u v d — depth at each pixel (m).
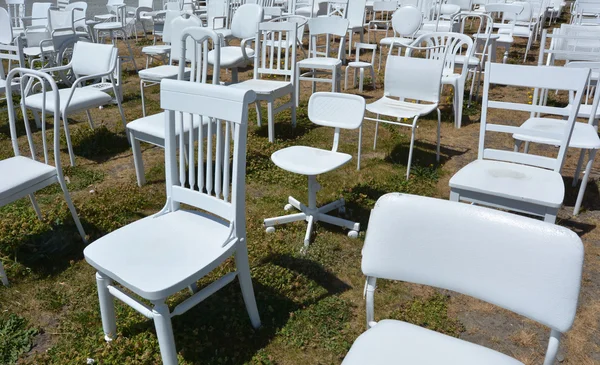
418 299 2.29
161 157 4.06
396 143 4.24
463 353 1.21
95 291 2.35
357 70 6.86
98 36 8.00
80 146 4.23
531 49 8.16
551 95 5.62
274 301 2.24
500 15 9.82
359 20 7.20
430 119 4.88
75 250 2.69
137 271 1.62
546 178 2.35
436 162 3.86
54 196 3.34
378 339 1.26
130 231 1.88
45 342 2.05
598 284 2.38
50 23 6.70
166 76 4.55
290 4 8.63
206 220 1.99
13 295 2.32
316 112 3.03
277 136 4.42
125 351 1.93
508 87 6.06
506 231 1.08
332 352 1.96
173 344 1.67
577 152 4.04
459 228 1.14
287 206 3.11
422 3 7.98
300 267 2.51
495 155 2.67
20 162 2.55
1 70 4.93
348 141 4.33
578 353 1.97
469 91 5.76
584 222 2.94
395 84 3.73
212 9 8.02
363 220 3.00
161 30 8.10
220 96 1.78
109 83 4.98
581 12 6.61
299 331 2.07
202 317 2.12
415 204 1.18
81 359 1.89
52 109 3.73
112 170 3.84
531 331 2.09
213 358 1.91
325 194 3.31
